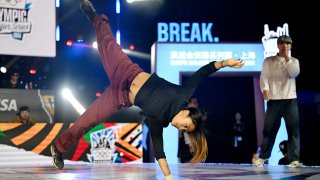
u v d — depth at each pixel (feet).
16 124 18.04
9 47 21.11
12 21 21.21
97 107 11.94
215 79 37.40
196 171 12.65
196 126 9.95
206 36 36.58
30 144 18.12
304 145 32.65
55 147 12.76
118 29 39.37
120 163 18.47
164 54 28.37
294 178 10.30
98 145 18.78
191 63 28.48
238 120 29.63
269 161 27.35
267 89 16.08
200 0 43.68
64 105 27.32
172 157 27.04
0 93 21.65
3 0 21.11
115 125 19.07
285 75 16.06
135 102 10.73
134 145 19.22
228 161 36.11
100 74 36.45
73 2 36.52
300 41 37.35
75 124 12.21
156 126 10.02
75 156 18.37
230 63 9.99
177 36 37.45
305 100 36.29
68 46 36.29
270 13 40.81
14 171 12.73
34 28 21.53
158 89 10.35
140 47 43.14
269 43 28.45
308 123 35.65
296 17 38.17
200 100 37.50
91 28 36.76
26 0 21.44
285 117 16.14
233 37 42.55
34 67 30.25
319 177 10.62
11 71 29.30
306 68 36.81
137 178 10.19
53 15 21.84
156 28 43.34
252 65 28.76
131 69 11.38
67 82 35.17
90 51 36.60
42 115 22.35
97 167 14.73
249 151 29.09
